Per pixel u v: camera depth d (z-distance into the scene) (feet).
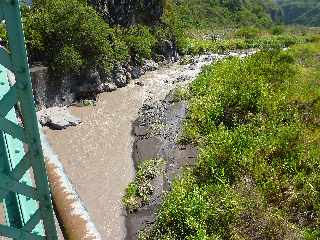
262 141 41.86
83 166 46.39
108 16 81.82
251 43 123.54
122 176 44.45
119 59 74.49
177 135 52.11
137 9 89.66
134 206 38.45
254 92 52.80
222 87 60.03
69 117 57.11
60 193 11.15
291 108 50.72
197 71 84.02
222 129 47.78
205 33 152.87
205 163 39.40
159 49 91.09
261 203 32.37
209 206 32.53
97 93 67.15
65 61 61.11
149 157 47.60
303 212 33.45
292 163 38.34
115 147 50.80
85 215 10.59
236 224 31.01
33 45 61.26
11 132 7.54
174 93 68.33
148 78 78.48
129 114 60.95
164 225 33.04
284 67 64.69
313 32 183.42
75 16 64.23
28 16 64.18
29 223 8.40
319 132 45.09
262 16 293.64
